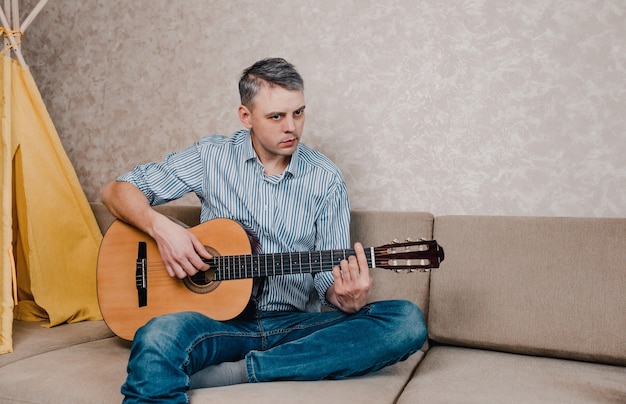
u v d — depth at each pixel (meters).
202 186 1.79
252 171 1.72
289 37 2.15
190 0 2.31
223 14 2.26
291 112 1.58
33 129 2.04
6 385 1.45
